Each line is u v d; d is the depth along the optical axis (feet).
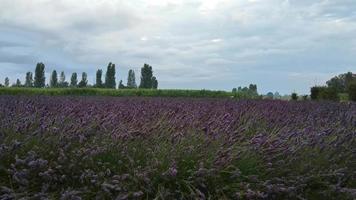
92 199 12.07
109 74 226.79
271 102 41.57
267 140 14.94
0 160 12.66
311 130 18.63
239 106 30.94
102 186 11.69
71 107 22.11
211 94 98.84
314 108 34.58
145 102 35.22
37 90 98.78
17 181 11.75
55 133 14.21
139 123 16.17
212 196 12.43
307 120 23.17
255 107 30.30
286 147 14.87
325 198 13.79
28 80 242.78
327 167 15.12
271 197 12.83
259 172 13.64
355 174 15.21
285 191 12.69
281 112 27.02
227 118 19.52
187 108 26.45
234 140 14.85
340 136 17.39
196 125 17.19
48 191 12.07
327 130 18.16
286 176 14.15
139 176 12.09
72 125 15.15
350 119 22.90
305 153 15.39
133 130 15.02
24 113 18.13
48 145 13.66
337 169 14.83
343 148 16.56
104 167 12.84
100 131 14.94
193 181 12.37
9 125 14.84
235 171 12.75
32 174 12.25
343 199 13.78
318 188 14.28
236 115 21.75
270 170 13.75
